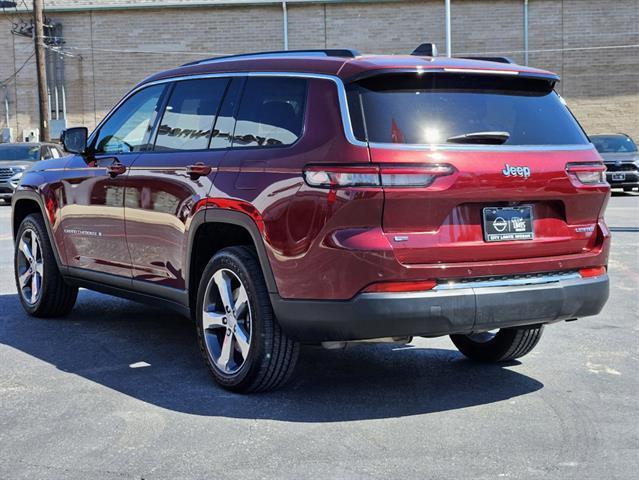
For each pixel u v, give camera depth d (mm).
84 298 8242
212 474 3762
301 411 4680
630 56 29922
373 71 4469
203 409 4707
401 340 4520
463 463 3893
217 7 30984
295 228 4492
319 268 4387
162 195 5562
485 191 4465
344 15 30625
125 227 5984
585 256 4875
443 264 4395
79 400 4875
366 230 4293
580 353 6078
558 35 30172
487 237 4523
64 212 6695
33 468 3842
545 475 3744
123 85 31703
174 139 5668
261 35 31000
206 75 5574
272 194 4633
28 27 31156
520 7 30188
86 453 4027
